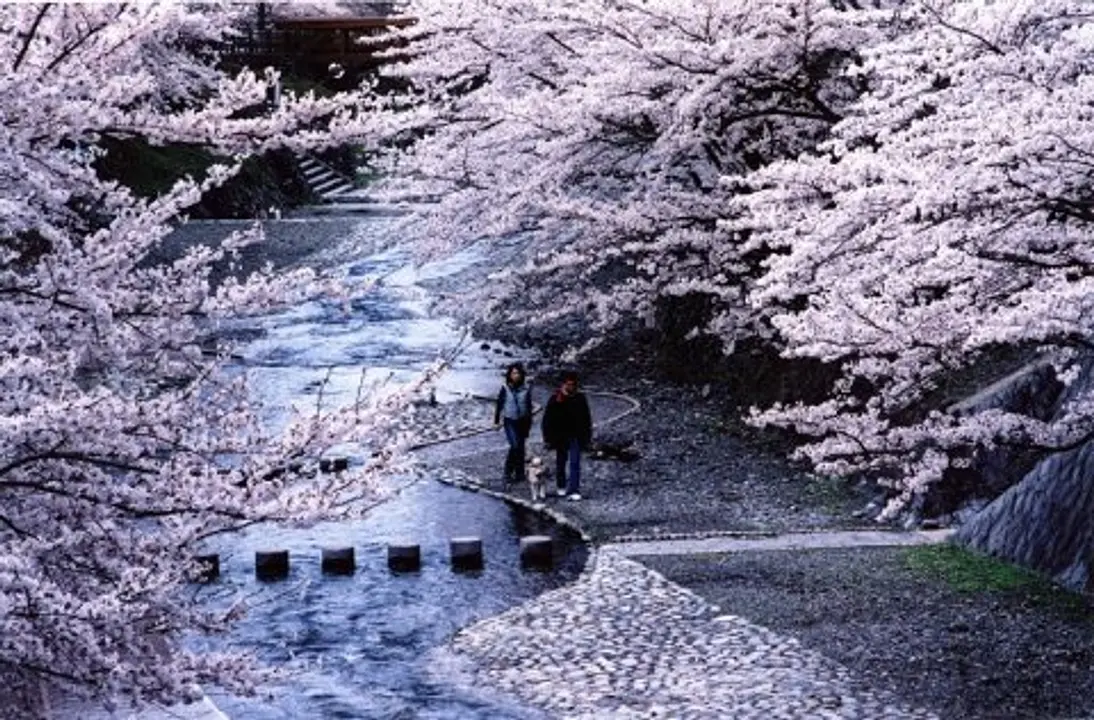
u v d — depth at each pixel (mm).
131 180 51156
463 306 34625
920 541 20594
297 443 8445
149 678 7879
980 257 14000
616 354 36375
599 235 31109
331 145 9203
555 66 32312
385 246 53438
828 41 24469
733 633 16719
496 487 25141
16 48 8336
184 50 31594
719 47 23750
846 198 13750
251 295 9055
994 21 14102
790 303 27547
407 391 8633
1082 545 18000
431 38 32906
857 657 15656
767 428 27766
